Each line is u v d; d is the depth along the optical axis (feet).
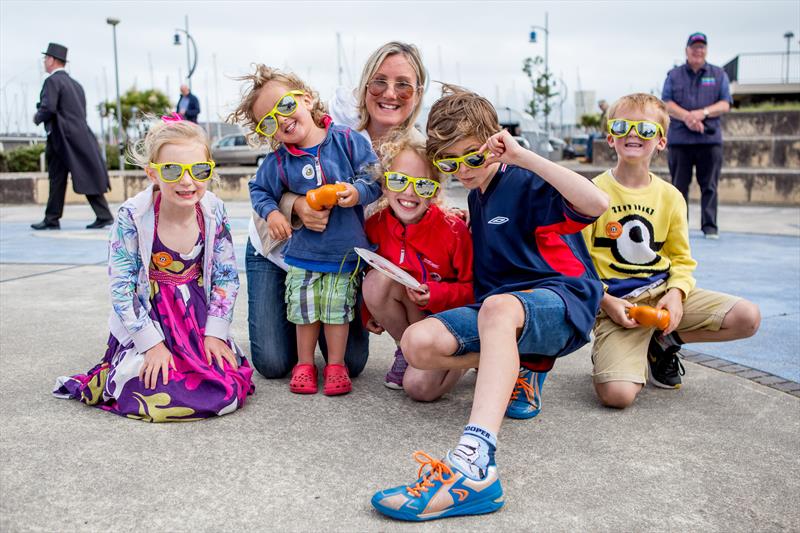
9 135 91.91
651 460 6.57
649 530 5.33
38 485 5.89
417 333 6.82
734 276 15.83
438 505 5.42
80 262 18.13
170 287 7.95
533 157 6.81
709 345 10.62
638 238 8.81
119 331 7.77
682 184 22.31
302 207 8.12
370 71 8.96
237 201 42.50
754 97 90.12
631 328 8.33
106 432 7.07
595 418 7.68
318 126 8.55
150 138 7.56
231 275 8.31
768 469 6.40
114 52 75.97
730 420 7.62
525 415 7.64
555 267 7.47
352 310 8.41
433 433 7.18
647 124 8.61
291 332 8.98
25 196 41.22
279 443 6.86
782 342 10.68
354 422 7.46
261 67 8.23
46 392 8.27
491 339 6.26
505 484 6.09
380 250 8.42
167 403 7.37
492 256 7.51
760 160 42.50
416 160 7.86
